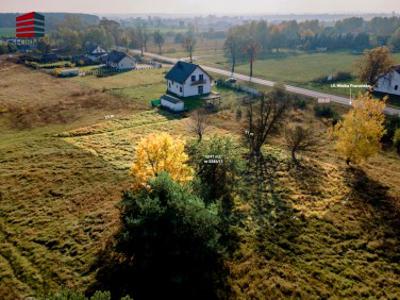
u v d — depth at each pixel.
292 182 34.97
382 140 46.03
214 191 29.86
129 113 57.69
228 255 24.02
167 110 59.59
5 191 32.94
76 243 25.55
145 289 20.95
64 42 147.75
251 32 169.12
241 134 47.66
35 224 27.92
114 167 38.00
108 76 90.69
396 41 148.62
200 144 36.84
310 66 110.38
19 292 21.33
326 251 24.97
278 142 45.66
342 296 21.14
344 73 84.81
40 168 37.78
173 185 22.11
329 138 47.41
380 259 24.38
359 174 36.88
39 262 23.70
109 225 27.30
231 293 21.05
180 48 170.88
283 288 21.53
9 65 104.06
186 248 20.42
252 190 33.16
